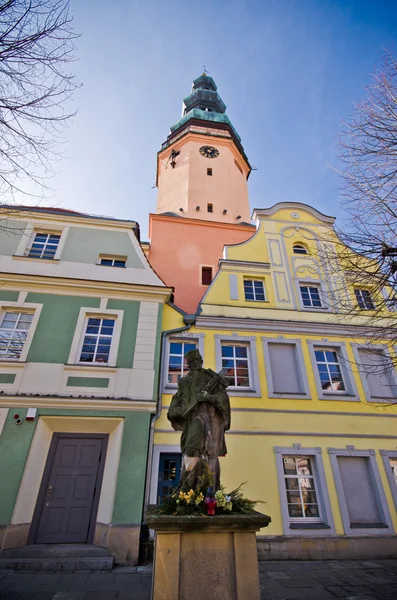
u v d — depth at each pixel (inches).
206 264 722.2
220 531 151.3
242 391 428.1
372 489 396.2
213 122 1073.5
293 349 475.5
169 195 916.0
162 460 378.3
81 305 434.0
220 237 774.5
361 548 354.9
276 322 483.5
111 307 439.2
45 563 276.2
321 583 266.2
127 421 363.9
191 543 147.9
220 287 518.0
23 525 308.8
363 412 435.5
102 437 364.8
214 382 199.5
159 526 147.1
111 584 244.5
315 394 440.5
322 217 622.5
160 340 426.9
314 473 396.2
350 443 413.1
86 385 379.6
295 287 535.8
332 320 503.8
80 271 468.4
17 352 396.5
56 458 350.0
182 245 746.8
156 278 478.9
